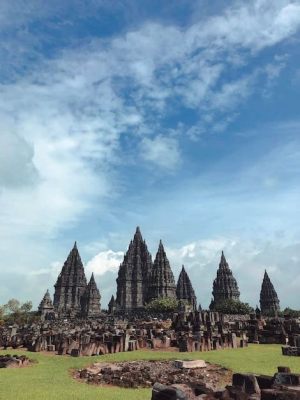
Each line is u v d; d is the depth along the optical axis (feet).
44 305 485.97
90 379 80.94
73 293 575.79
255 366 93.91
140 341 140.36
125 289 542.98
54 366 99.96
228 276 549.13
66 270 588.50
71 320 392.47
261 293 559.79
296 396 45.83
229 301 457.68
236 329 197.36
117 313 485.15
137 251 571.28
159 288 470.80
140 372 87.10
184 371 89.45
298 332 182.91
